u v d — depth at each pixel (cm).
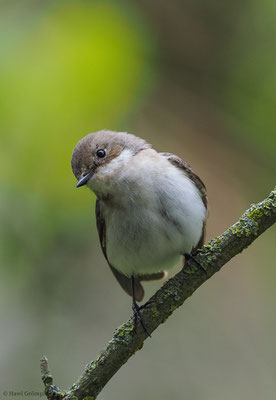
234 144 1288
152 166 864
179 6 1353
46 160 973
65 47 973
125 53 1007
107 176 868
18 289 1174
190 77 1334
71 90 959
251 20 1313
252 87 1284
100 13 1031
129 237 868
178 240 866
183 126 1302
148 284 1283
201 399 1126
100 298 1240
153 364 1177
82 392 736
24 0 1015
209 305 1241
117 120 989
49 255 1150
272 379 1143
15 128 945
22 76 946
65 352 1173
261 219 762
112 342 757
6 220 1041
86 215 1056
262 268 1246
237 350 1186
